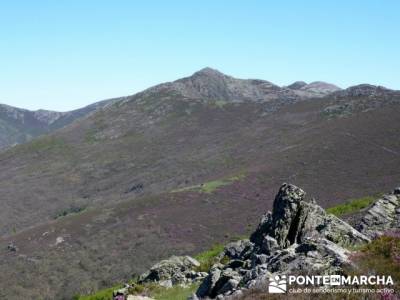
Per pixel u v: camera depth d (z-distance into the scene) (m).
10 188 193.75
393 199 26.59
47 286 93.00
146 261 98.00
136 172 197.88
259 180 133.75
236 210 116.75
